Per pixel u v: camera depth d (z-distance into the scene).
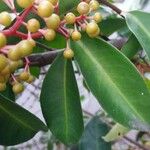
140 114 0.22
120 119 0.22
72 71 0.25
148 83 0.30
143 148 0.66
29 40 0.20
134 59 0.30
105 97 0.23
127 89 0.23
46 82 0.25
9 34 0.20
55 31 0.21
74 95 0.25
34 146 0.80
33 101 0.65
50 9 0.20
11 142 0.25
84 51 0.24
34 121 0.24
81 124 0.25
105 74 0.23
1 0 0.25
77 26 0.23
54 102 0.25
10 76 0.24
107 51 0.23
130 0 0.39
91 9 0.23
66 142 0.25
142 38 0.23
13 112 0.24
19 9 0.25
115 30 0.32
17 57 0.20
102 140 0.42
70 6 0.24
